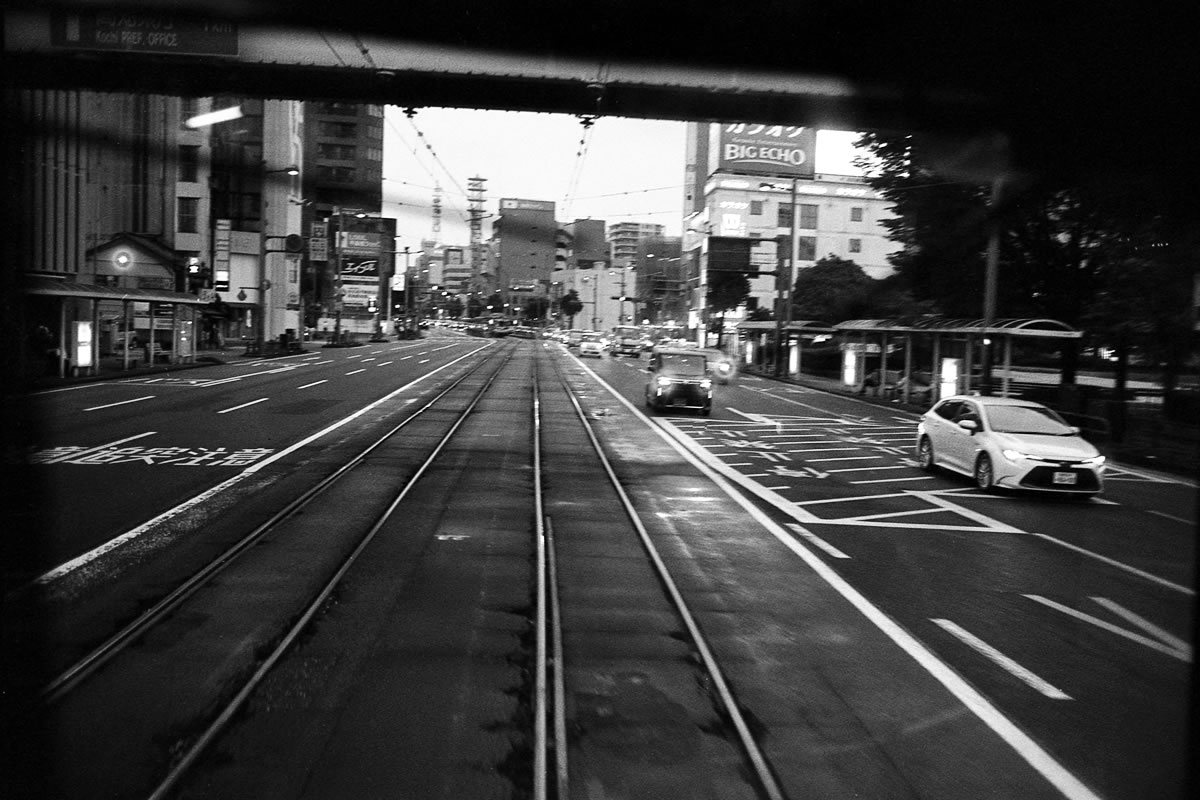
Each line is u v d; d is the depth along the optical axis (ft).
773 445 72.69
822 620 27.45
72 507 40.81
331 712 19.69
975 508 48.06
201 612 26.58
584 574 31.99
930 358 153.99
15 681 21.08
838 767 17.78
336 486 47.60
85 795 16.07
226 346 220.43
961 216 103.91
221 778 16.70
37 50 56.59
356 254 321.52
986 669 23.59
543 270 354.33
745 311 247.29
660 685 21.80
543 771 17.08
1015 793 16.87
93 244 164.14
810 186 274.57
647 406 101.76
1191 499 54.75
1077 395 91.61
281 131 206.90
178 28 57.77
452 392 112.06
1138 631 27.35
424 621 26.16
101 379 114.62
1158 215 70.03
